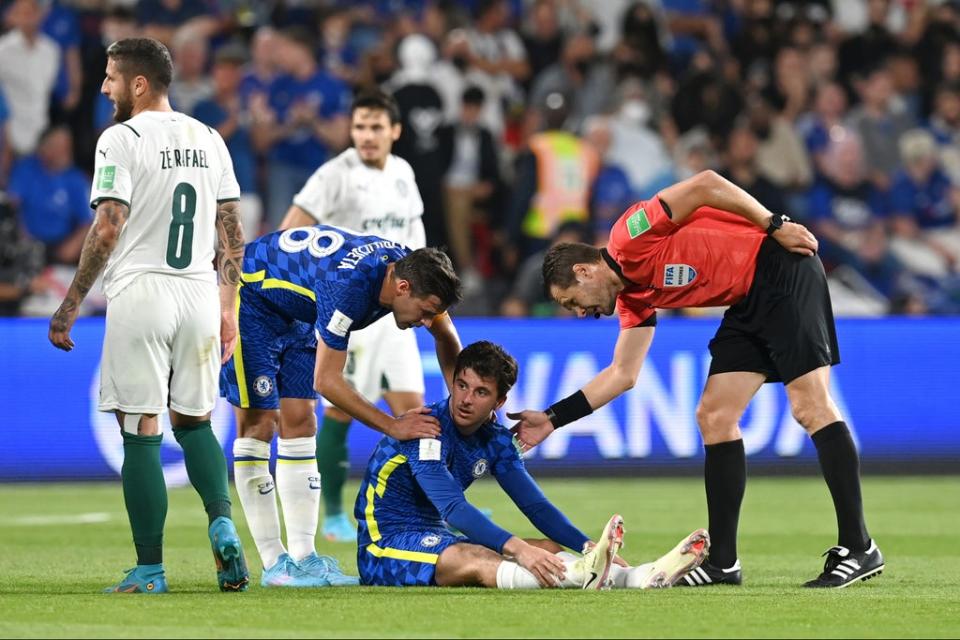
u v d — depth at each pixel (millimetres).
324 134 52094
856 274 55000
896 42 60781
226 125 51656
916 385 46594
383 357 29656
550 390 44938
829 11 62094
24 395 42969
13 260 46812
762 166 55625
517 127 56031
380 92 29984
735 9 61531
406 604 17594
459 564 19609
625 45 57469
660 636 15086
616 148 55250
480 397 19844
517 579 19297
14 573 22969
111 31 52375
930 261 56094
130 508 19234
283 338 21750
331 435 29688
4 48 50406
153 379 19047
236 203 20281
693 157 54875
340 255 20172
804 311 21172
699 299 21406
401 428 19984
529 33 58344
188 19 54094
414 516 20641
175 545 28141
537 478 45219
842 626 16016
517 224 51938
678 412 45844
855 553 21109
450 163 52094
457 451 20406
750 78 59156
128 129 19062
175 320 19156
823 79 59281
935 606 17969
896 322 46719
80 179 49812
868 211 56844
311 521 21734
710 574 21062
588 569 19234
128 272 19047
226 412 42188
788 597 18875
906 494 40688
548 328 45188
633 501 38562
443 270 19109
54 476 42906
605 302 21203
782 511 36156
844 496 21125
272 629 15422
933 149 57781
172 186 19219
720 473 21406
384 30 57156
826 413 21234
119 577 22250
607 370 22266
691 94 56625
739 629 15664
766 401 45812
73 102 51500
